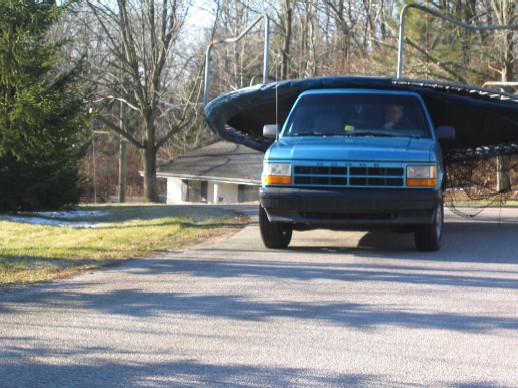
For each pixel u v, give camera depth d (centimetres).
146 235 1166
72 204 1859
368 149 891
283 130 1007
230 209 1823
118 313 622
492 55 2555
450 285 738
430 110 1150
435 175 884
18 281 768
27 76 1648
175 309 636
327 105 1021
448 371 470
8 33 1652
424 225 926
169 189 4788
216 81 4031
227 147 4772
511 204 1803
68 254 954
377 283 746
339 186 882
